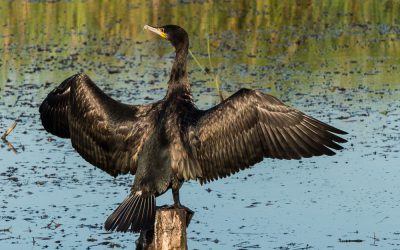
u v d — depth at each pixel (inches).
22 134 699.4
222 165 350.9
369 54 968.3
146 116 363.6
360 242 506.6
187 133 352.2
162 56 975.0
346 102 770.8
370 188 583.5
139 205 346.0
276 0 1269.7
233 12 1195.9
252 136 346.3
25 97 797.9
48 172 617.9
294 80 849.5
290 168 626.2
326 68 904.9
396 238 512.1
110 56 974.4
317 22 1137.4
